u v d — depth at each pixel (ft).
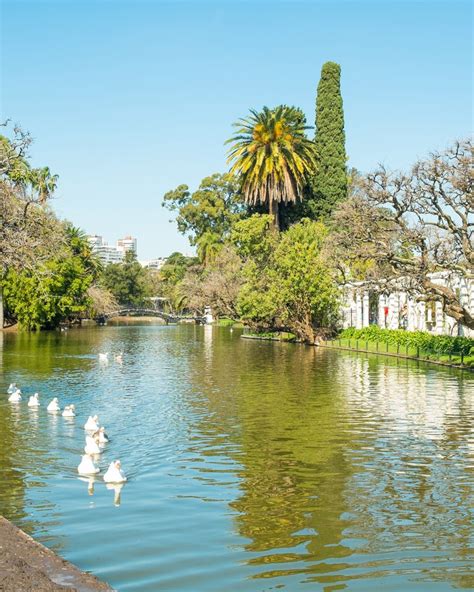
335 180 281.95
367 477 49.57
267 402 84.84
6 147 88.94
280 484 47.67
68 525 39.06
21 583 27.43
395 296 211.61
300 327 214.07
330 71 281.95
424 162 123.75
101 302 387.96
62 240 99.35
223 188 403.13
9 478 48.91
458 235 130.62
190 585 31.24
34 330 298.35
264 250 238.89
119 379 111.24
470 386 100.63
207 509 42.14
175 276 509.35
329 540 36.99
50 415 75.25
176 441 61.67
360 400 86.33
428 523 39.70
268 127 263.49
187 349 189.26
